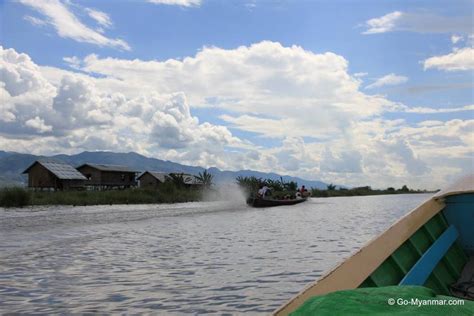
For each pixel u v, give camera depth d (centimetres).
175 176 7019
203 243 1738
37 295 933
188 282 1047
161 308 840
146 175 8031
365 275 419
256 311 820
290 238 1923
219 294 936
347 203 5822
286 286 1005
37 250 1502
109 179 7756
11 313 811
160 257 1404
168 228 2336
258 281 1053
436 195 654
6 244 1612
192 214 3325
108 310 830
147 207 3947
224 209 4012
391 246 487
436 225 659
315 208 4509
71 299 902
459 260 658
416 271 505
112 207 3831
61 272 1160
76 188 6894
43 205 3953
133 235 1992
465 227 669
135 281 1058
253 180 6506
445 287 564
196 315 796
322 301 254
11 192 3775
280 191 6656
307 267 1224
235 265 1260
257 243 1753
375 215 3444
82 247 1593
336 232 2173
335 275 385
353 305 245
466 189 647
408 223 546
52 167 6725
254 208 4381
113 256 1411
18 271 1170
